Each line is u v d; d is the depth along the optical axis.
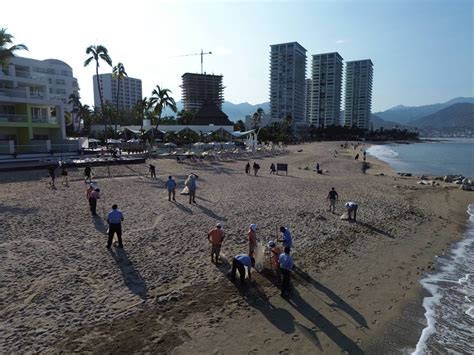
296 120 198.38
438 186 33.19
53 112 51.38
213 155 48.47
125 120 114.25
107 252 11.71
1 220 14.91
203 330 7.83
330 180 32.84
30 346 6.88
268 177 33.03
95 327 7.64
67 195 20.50
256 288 9.96
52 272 10.06
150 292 9.27
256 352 7.25
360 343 7.83
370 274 11.59
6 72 46.50
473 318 9.15
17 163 34.31
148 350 7.00
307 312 8.93
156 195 21.53
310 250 13.22
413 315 9.17
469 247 14.97
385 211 20.33
